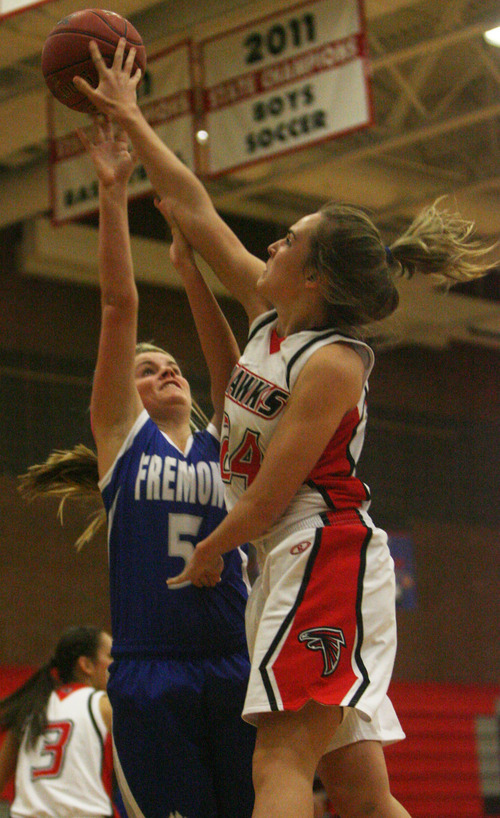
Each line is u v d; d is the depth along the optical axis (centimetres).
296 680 350
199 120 1351
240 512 364
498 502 2798
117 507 450
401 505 2595
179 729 425
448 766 2220
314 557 365
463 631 2578
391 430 2653
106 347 447
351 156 1800
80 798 757
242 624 450
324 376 366
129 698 429
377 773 386
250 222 2420
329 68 1249
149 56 1395
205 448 471
